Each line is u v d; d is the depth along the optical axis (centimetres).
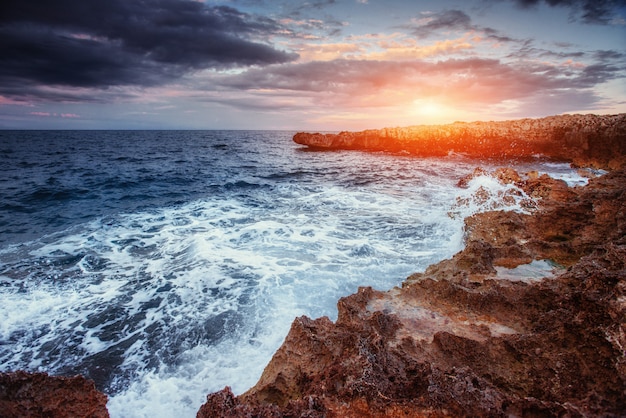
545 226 924
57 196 1731
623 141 2580
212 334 626
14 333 632
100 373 541
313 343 450
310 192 1850
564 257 738
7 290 777
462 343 442
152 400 490
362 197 1688
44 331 641
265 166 3161
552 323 456
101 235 1141
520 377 404
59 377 391
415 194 1753
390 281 794
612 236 750
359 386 353
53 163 3166
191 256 952
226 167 3073
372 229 1162
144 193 1841
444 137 4016
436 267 734
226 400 359
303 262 894
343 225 1211
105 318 679
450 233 1099
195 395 497
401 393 355
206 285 787
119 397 495
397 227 1181
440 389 338
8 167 2822
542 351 417
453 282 606
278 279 804
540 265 708
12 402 361
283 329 632
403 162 3366
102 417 393
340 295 737
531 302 526
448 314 543
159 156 4147
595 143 2777
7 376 364
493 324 511
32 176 2328
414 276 712
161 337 622
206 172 2706
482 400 321
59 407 377
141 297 752
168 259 943
